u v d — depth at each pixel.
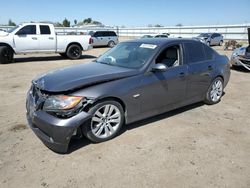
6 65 11.12
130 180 2.78
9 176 2.83
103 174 2.88
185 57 4.57
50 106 3.16
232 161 3.17
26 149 3.40
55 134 3.11
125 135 3.83
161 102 4.20
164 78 4.11
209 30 37.78
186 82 4.53
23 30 11.86
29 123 3.56
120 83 3.60
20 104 5.34
